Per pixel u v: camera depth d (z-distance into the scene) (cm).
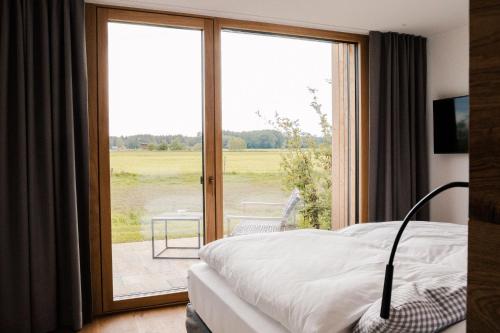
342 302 137
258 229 388
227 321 185
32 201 286
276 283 165
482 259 51
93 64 322
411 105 429
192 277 240
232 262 205
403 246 223
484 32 50
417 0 329
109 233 331
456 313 129
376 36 409
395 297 129
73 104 306
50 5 296
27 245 283
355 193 434
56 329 300
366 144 425
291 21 375
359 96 425
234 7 336
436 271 162
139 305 339
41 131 291
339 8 344
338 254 191
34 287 287
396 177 419
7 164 280
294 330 142
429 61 440
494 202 49
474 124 51
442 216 432
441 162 432
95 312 327
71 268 295
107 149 329
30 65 285
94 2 319
